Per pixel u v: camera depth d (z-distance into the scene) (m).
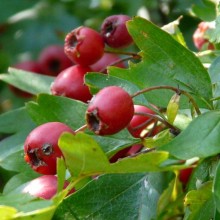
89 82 0.26
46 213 0.22
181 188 0.27
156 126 0.26
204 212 0.24
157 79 0.26
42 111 0.27
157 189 0.26
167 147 0.23
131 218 0.25
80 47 0.28
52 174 0.24
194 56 0.25
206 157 0.24
